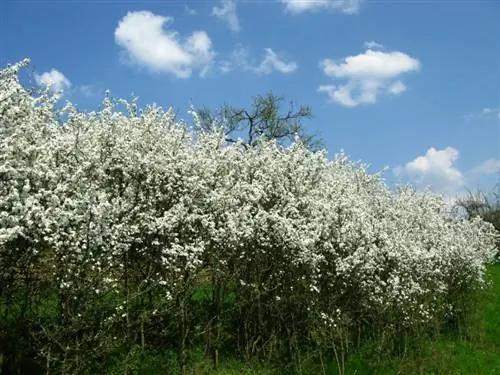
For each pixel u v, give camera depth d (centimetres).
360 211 1520
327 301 1423
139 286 1126
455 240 2045
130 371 1136
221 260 1261
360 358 1488
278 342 1376
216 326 1280
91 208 949
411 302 1561
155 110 1401
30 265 1002
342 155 2034
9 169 869
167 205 1284
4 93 934
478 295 2338
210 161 1355
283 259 1360
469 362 1616
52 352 1004
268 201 1441
